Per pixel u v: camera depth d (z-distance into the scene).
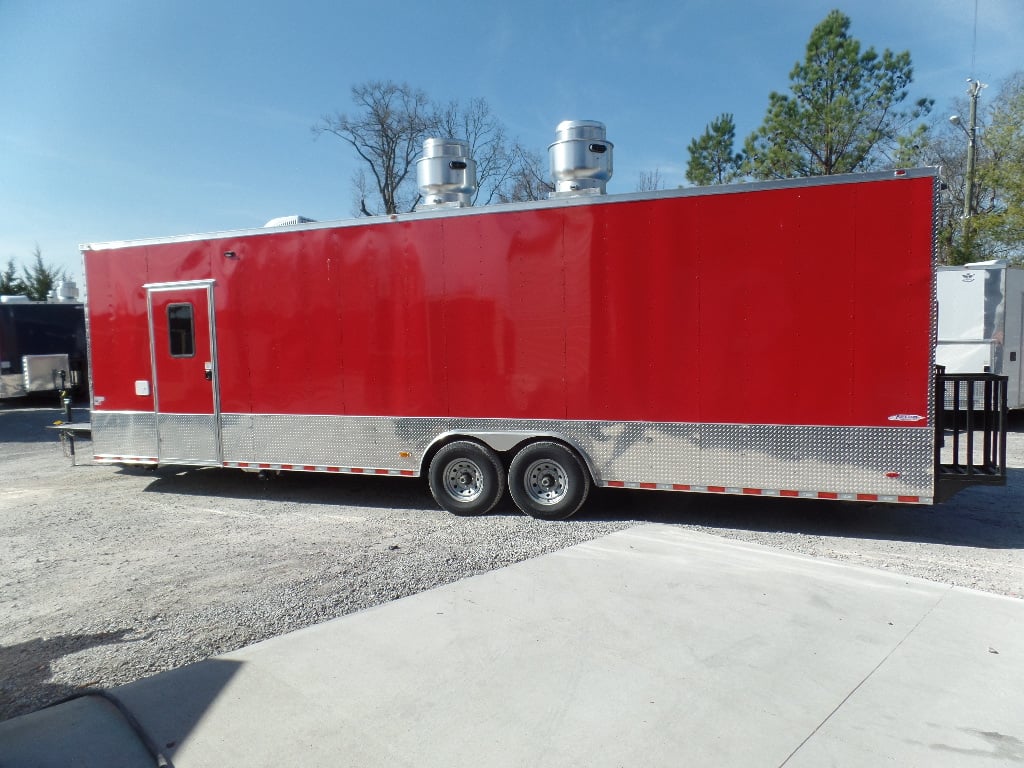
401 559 5.40
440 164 7.55
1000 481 5.38
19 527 6.77
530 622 4.09
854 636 3.87
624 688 3.32
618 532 6.03
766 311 5.68
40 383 18.80
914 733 2.94
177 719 3.09
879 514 6.70
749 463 5.80
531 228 6.33
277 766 2.76
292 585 4.86
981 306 11.17
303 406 7.24
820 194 5.50
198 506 7.54
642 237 6.00
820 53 24.19
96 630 4.16
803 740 2.89
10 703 3.31
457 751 2.84
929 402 5.32
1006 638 3.84
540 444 6.46
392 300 6.82
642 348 6.05
